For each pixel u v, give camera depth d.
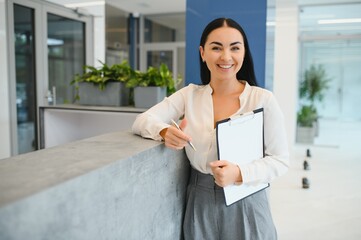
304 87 6.72
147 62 6.61
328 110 7.90
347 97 7.69
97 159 0.81
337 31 6.60
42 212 0.56
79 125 2.93
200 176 1.19
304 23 6.63
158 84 2.43
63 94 4.49
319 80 6.76
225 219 1.15
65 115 2.74
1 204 0.49
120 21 5.95
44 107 2.55
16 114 3.75
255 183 1.09
